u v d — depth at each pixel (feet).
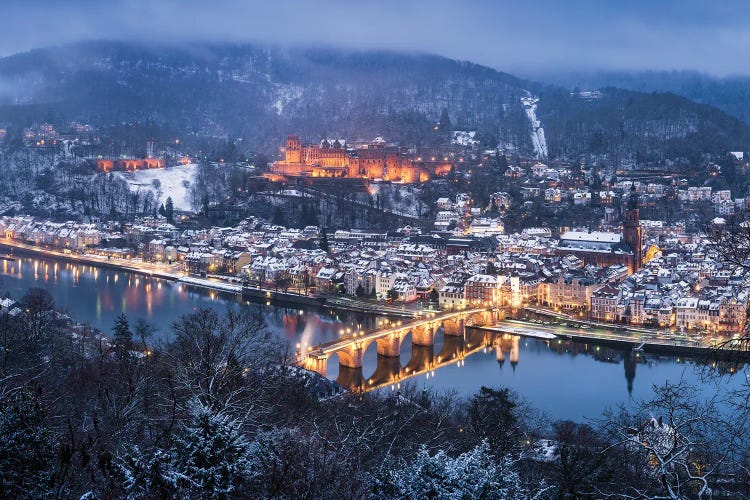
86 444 184.44
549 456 377.30
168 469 174.91
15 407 180.86
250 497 183.73
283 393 419.13
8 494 170.91
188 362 331.36
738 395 188.03
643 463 212.84
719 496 207.51
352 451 282.36
